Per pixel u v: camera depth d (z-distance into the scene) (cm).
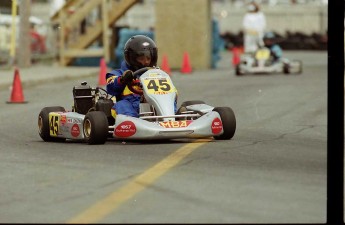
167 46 8669
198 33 8662
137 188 2173
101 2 8700
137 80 3150
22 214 1916
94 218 1841
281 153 2822
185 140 3161
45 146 3142
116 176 2369
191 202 1994
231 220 1802
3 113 4578
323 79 6881
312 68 8731
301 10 16762
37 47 9712
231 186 2188
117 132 3000
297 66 7725
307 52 13875
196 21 8650
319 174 2375
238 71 7619
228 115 3133
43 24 9606
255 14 10488
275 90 5766
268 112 4378
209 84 6444
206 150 2873
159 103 3066
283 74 7644
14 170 2541
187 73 8069
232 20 17188
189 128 2992
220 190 2133
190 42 8669
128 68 3241
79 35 9044
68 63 8856
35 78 6825
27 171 2514
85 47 8825
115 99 3303
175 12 8650
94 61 9025
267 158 2695
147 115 3106
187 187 2178
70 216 1875
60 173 2455
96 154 2822
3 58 8656
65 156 2805
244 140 3178
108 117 3156
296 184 2214
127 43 3225
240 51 13388
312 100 5038
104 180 2311
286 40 14825
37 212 1931
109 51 9212
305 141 3183
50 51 9525
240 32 15888
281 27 16875
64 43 8838
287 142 3142
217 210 1903
